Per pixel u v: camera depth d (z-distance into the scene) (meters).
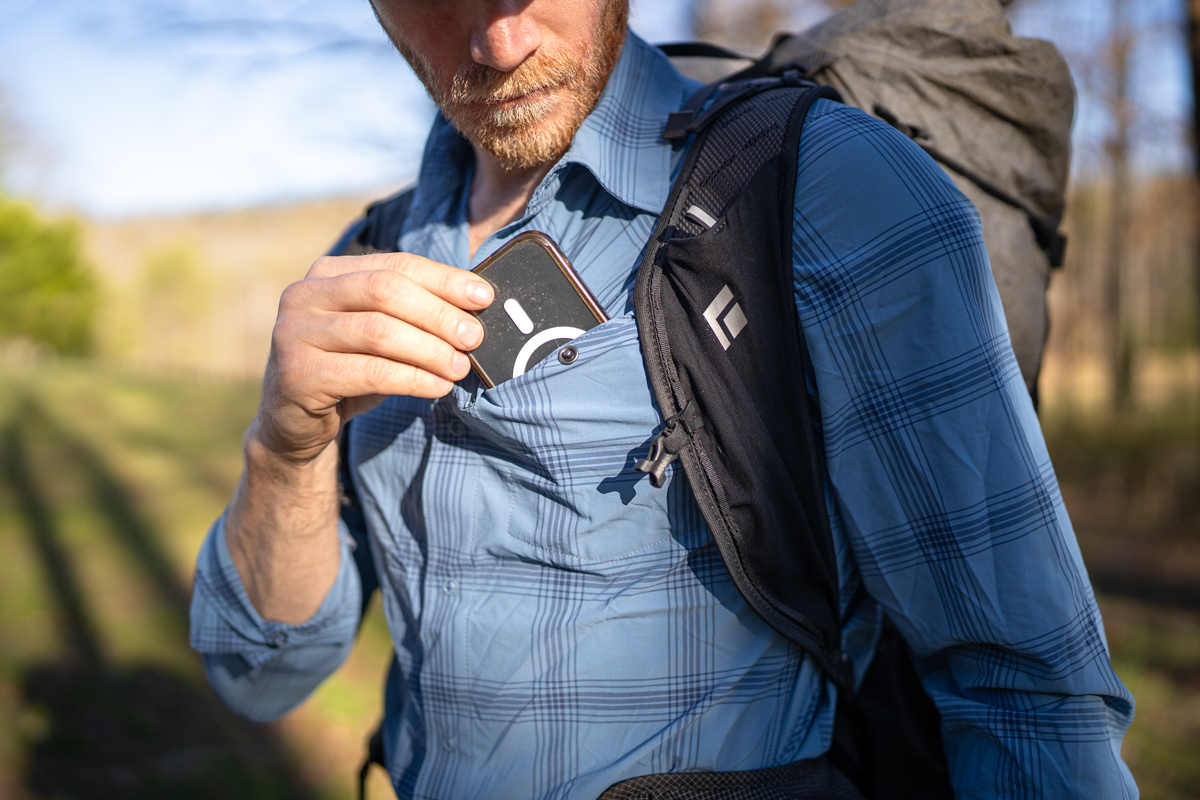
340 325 0.69
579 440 0.73
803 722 0.78
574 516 0.75
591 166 0.78
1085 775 0.67
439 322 0.68
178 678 4.12
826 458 0.73
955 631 0.71
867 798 0.85
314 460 0.84
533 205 0.81
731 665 0.75
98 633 4.43
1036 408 0.92
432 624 0.81
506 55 0.70
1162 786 3.24
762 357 0.70
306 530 0.88
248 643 0.95
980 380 0.69
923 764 0.84
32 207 20.33
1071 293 10.50
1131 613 5.51
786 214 0.70
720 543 0.70
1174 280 9.78
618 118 0.81
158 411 11.30
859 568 0.76
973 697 0.73
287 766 3.59
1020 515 0.69
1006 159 0.83
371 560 1.02
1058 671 0.67
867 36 0.86
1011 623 0.68
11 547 5.50
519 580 0.78
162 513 6.77
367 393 0.72
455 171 0.95
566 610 0.76
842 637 0.79
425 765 0.81
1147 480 7.92
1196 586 6.01
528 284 0.76
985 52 0.82
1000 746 0.70
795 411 0.70
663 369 0.70
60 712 3.63
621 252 0.78
